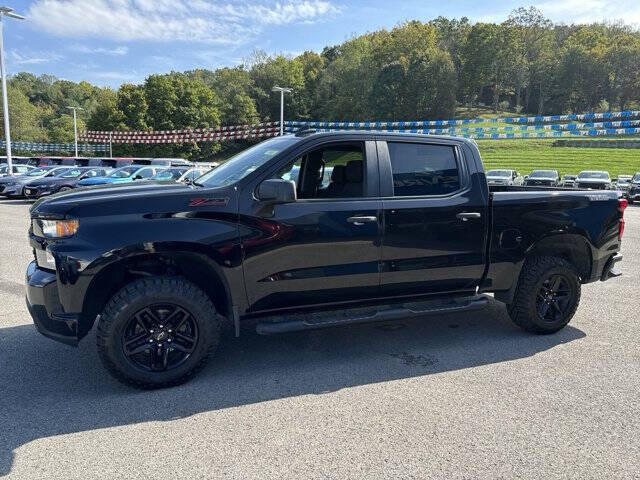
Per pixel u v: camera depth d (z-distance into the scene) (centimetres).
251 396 341
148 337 343
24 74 13250
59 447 277
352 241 378
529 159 5725
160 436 289
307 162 389
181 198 342
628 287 658
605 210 472
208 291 375
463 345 442
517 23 12312
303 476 251
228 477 250
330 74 9050
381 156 394
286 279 367
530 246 442
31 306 343
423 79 7669
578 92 10694
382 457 268
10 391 345
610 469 259
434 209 401
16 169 2822
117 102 6719
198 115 6975
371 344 443
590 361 405
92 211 326
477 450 276
